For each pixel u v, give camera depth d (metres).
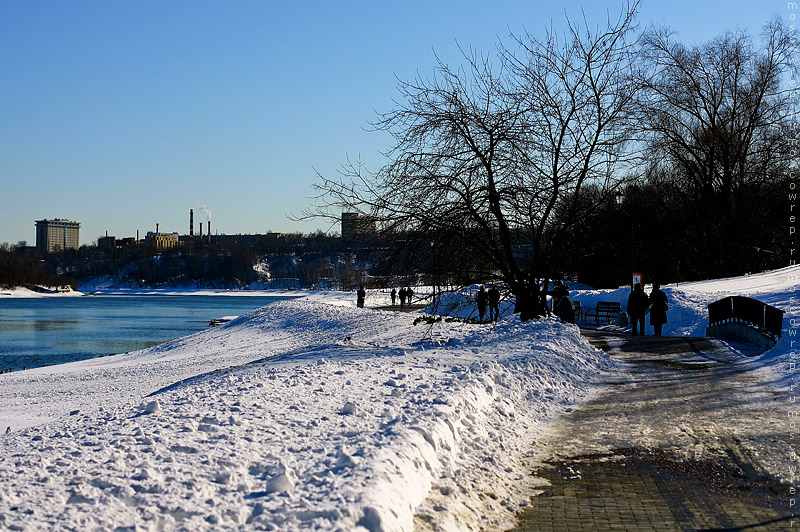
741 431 9.90
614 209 24.64
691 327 28.97
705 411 11.34
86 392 24.58
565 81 21.53
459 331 22.89
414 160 20.41
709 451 8.98
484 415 10.12
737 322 23.08
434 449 7.58
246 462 6.73
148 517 5.29
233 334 47.25
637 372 15.97
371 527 5.09
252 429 8.11
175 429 8.12
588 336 25.22
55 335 66.50
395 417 8.48
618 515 6.73
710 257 48.97
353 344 21.58
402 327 33.41
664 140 43.22
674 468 8.29
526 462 8.52
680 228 49.34
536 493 7.38
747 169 46.84
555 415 11.41
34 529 4.95
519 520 6.58
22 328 75.56
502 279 22.20
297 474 6.32
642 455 8.84
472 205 20.52
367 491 5.59
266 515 5.22
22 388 27.58
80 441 7.77
